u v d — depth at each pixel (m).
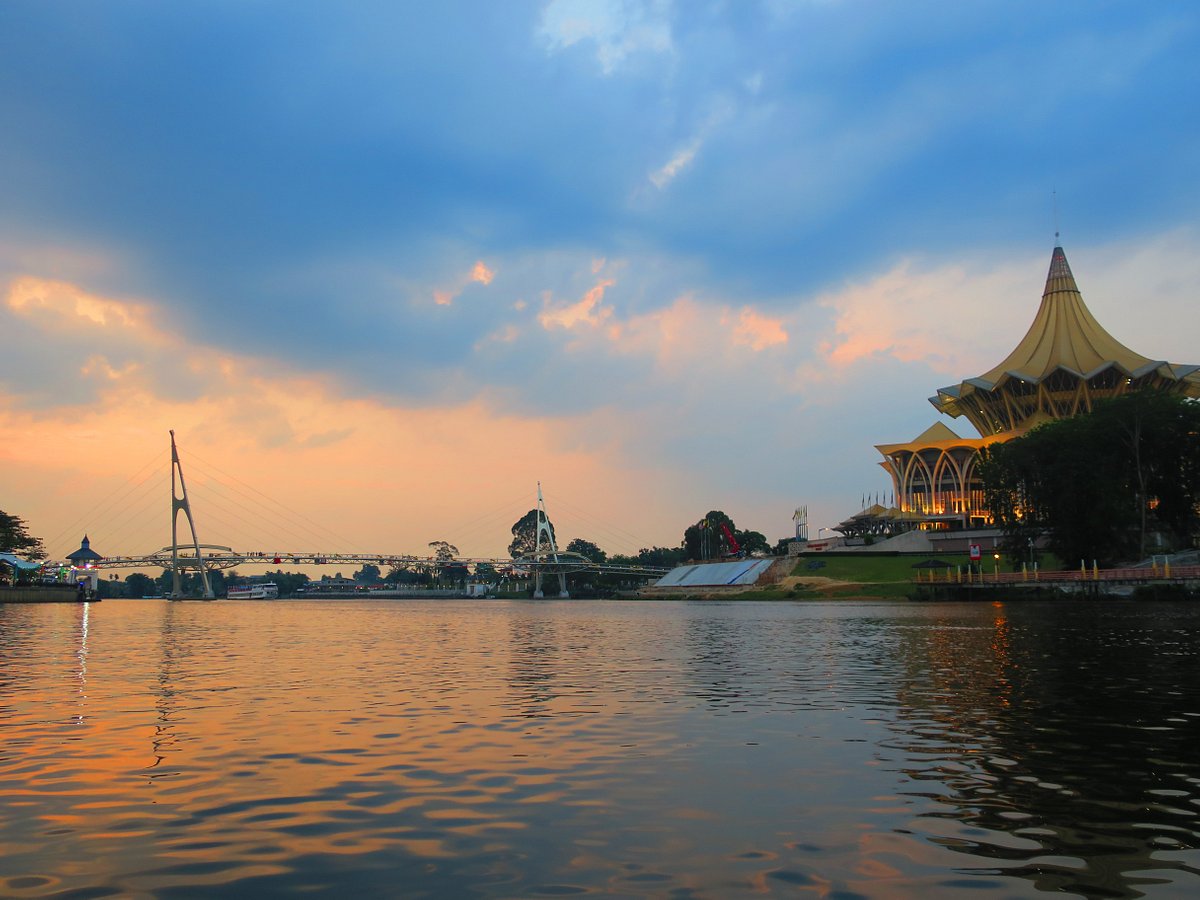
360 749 17.97
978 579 113.94
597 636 57.94
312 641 54.25
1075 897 9.68
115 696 26.75
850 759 16.61
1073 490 98.94
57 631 67.31
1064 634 47.88
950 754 16.97
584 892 9.92
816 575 157.62
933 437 196.25
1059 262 179.62
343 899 9.79
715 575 198.38
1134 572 91.31
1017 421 178.00
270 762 16.75
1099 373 162.50
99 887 10.23
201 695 26.91
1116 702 23.31
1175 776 15.09
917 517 179.62
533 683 29.72
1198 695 24.53
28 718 22.30
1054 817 12.69
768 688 27.58
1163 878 10.23
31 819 13.01
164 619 95.00
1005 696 24.67
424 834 12.13
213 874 10.63
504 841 11.78
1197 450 102.31
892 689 26.73
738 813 13.02
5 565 174.50
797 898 9.69
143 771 16.05
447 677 31.91
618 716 22.11
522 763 16.53
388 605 185.00
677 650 44.06
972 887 9.98
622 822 12.61
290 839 11.96
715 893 9.85
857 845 11.48
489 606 169.38
